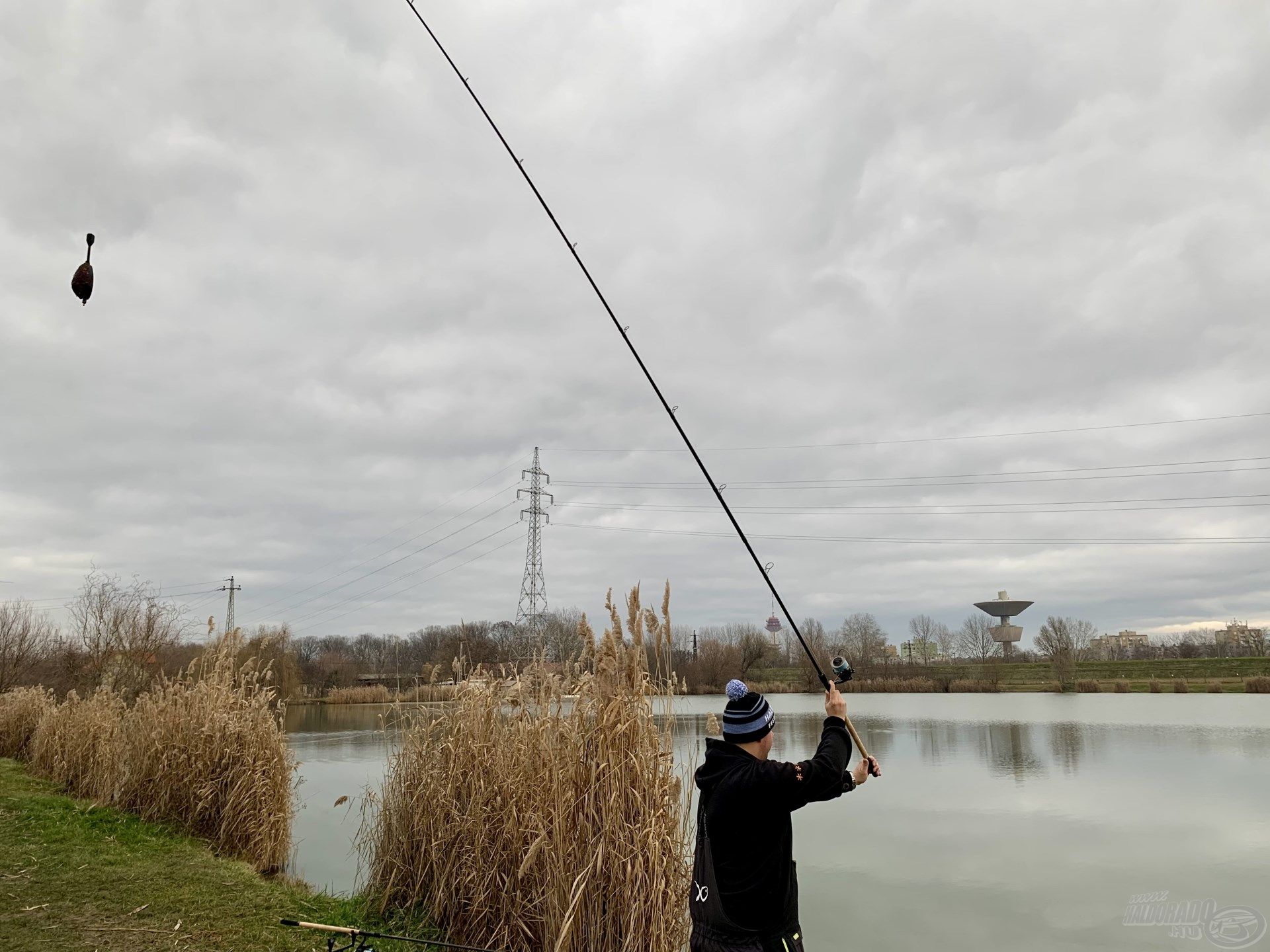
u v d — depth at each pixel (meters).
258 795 8.75
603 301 4.80
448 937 5.84
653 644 5.44
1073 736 26.88
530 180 5.29
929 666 66.00
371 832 7.16
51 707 15.39
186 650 23.09
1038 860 11.29
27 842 8.12
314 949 5.55
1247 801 15.30
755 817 2.75
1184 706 40.91
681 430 4.43
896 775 18.84
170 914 6.19
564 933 4.63
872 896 9.70
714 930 2.74
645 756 5.13
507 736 6.26
